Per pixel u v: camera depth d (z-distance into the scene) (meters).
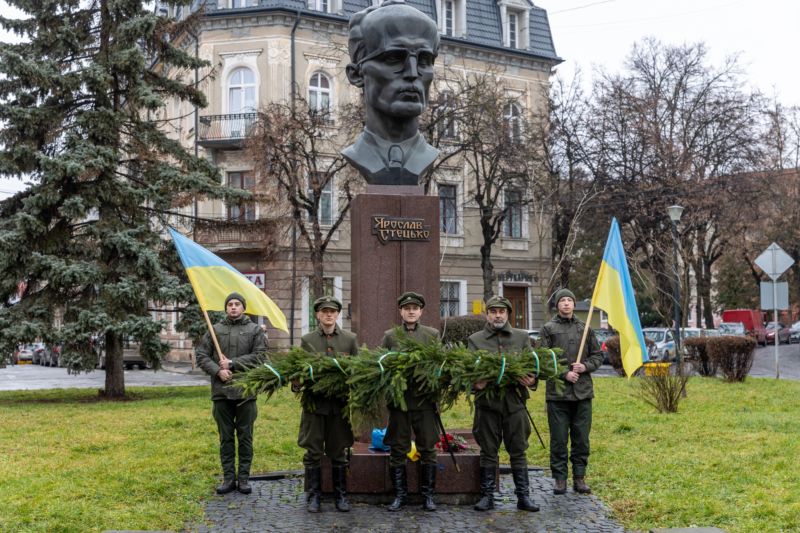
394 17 9.73
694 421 11.70
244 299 8.09
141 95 17.17
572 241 28.09
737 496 7.09
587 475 8.37
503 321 7.31
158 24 18.00
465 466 7.33
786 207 40.78
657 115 32.88
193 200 19.16
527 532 6.38
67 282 16.64
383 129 9.88
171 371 31.11
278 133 26.45
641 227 31.64
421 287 9.37
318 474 7.08
